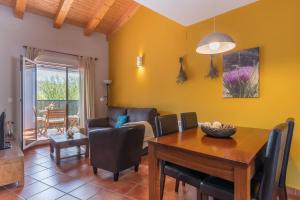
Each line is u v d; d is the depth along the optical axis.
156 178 1.94
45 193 2.50
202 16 3.34
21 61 4.21
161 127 2.32
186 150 1.67
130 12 5.21
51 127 5.66
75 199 2.36
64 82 5.71
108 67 6.18
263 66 2.87
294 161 2.59
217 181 1.69
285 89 2.67
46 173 3.12
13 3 4.35
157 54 4.59
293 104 2.60
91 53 5.81
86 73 5.60
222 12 3.23
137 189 2.61
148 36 4.82
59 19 4.78
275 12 2.77
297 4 2.59
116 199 2.36
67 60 5.31
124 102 5.59
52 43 5.04
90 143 3.07
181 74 3.90
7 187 2.64
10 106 4.43
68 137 3.82
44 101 5.93
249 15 3.01
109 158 2.86
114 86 5.95
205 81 3.61
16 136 4.45
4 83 4.35
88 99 5.60
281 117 2.70
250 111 3.01
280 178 1.95
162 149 1.88
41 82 5.87
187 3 2.92
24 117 4.38
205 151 1.59
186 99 3.94
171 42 4.25
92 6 4.87
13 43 4.46
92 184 2.75
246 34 3.05
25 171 3.19
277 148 1.38
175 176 2.06
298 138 2.56
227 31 3.27
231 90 3.21
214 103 3.46
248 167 1.35
